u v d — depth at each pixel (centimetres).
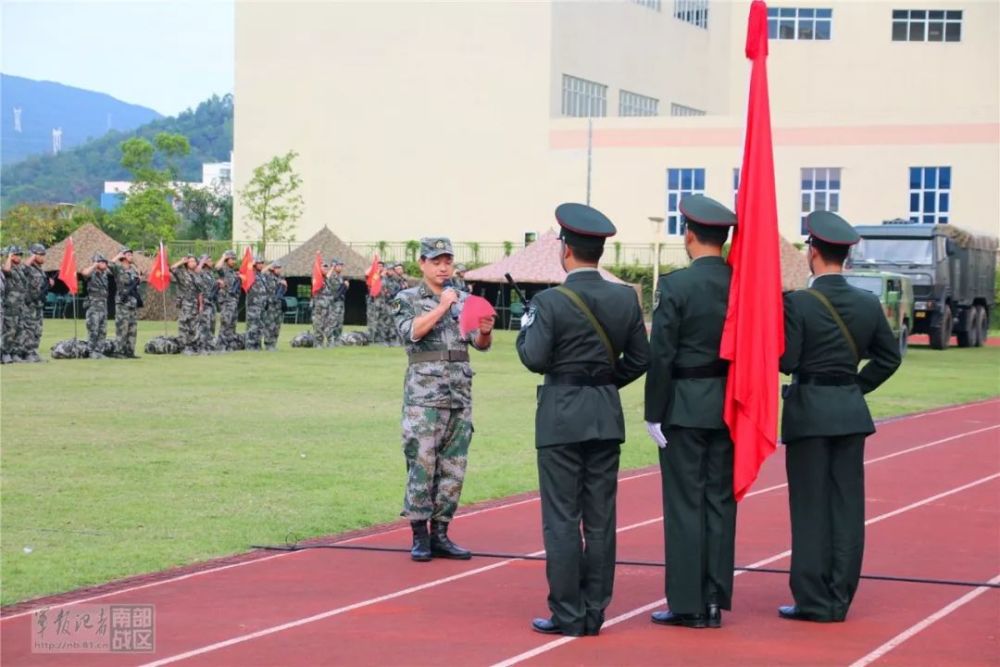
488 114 5550
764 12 788
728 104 6512
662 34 6166
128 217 7638
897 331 3284
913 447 1647
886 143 5159
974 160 5072
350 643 736
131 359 2853
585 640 748
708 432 777
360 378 2461
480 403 2091
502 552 993
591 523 767
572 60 5588
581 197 5453
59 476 1302
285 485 1274
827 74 6016
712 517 780
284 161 5691
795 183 5253
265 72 5869
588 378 767
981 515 1164
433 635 755
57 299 4834
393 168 5697
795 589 799
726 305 775
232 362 2833
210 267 3086
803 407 799
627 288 784
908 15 5975
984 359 3434
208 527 1072
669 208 5366
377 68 5697
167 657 707
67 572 909
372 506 1179
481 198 5575
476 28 5544
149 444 1535
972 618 802
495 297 4956
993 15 5909
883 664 702
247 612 805
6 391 2111
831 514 797
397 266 3681
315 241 4538
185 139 8006
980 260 4100
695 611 773
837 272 823
